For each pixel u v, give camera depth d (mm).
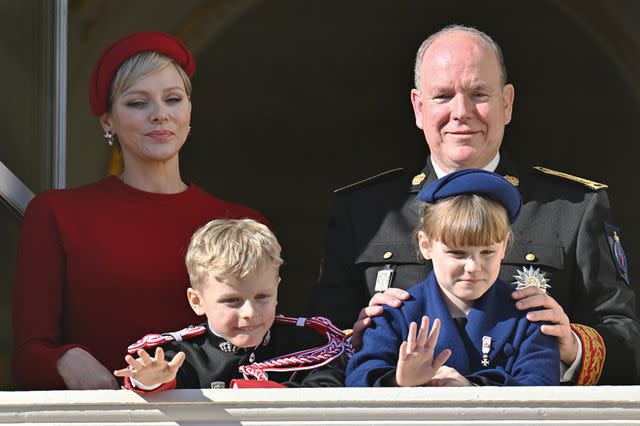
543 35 40219
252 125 42625
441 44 15281
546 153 41812
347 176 43625
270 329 13602
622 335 13984
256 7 39094
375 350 12805
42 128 19047
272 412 11883
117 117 15078
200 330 13273
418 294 13141
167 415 11938
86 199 14906
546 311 12812
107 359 14445
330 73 41938
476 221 12406
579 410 11711
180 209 15164
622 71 40031
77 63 33531
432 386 12266
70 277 14508
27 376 13812
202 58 40406
